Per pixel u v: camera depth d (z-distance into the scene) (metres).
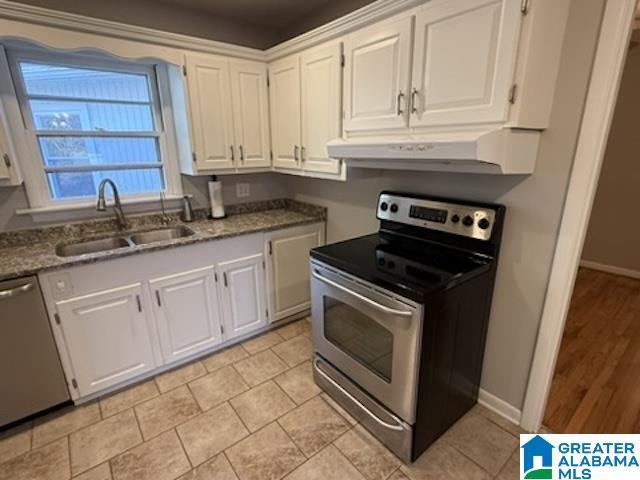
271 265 2.52
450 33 1.36
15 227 2.02
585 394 1.96
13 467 1.57
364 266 1.62
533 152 1.44
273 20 2.61
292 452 1.64
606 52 1.23
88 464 1.58
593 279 3.58
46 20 1.69
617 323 2.71
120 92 2.27
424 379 1.46
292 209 3.06
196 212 2.64
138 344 2.04
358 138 1.89
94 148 2.24
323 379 2.00
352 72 1.84
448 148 1.30
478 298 1.64
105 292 1.87
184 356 2.25
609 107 1.27
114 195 2.24
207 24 2.46
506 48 1.20
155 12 2.24
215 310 2.31
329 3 2.32
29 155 2.01
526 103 1.27
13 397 1.72
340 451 1.64
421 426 1.54
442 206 1.80
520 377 1.73
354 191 2.46
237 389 2.06
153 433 1.75
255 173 2.94
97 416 1.85
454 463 1.57
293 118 2.34
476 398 1.92
